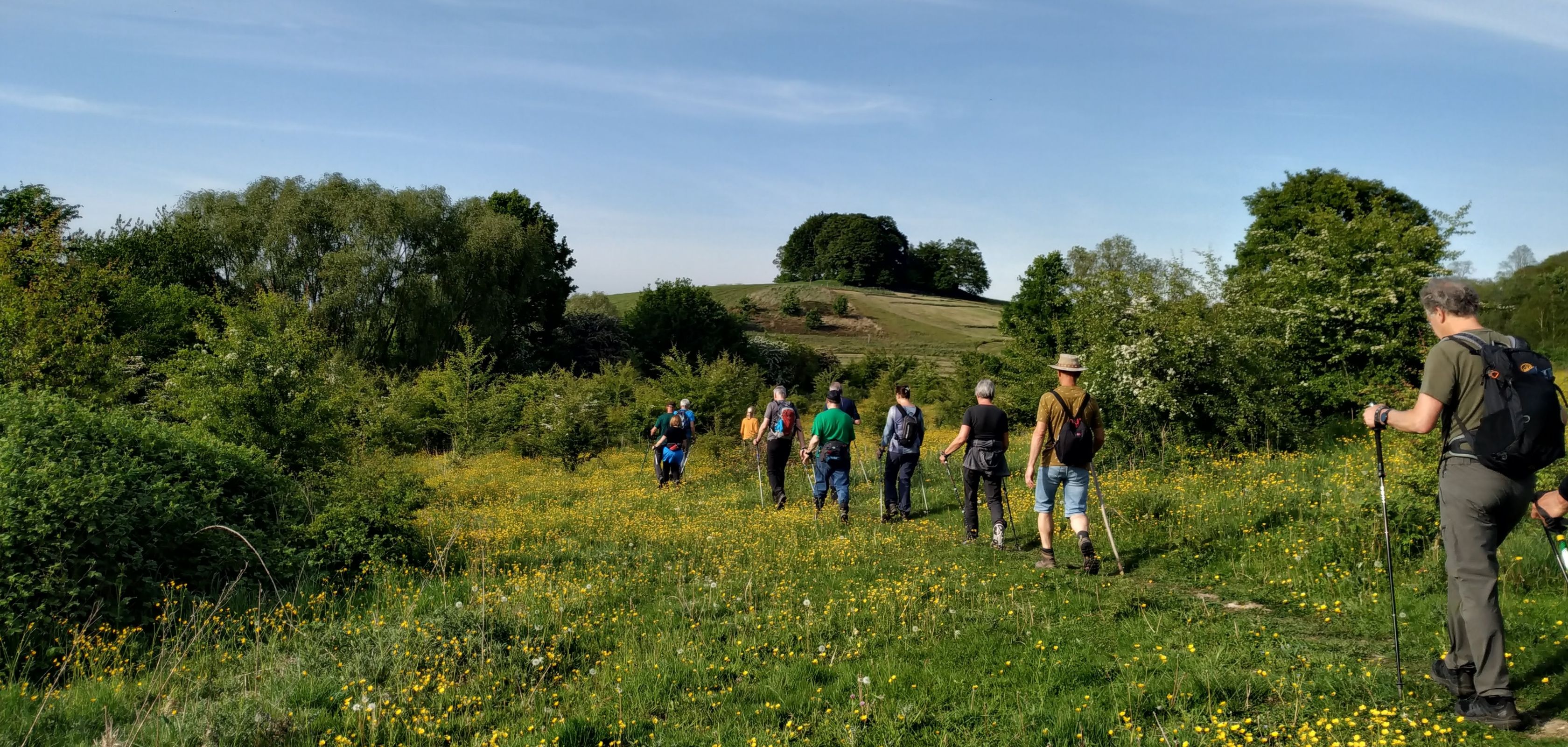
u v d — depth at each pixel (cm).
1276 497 851
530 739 406
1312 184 3812
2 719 429
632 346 5884
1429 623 488
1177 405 1258
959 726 403
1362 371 1427
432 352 4050
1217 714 391
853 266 11888
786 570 757
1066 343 1825
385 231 3975
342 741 409
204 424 1018
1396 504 627
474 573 743
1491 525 364
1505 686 357
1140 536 799
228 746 410
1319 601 554
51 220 1647
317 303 3800
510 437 2344
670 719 432
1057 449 695
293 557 724
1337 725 368
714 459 1864
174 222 3875
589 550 898
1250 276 1653
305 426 1038
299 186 4000
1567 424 358
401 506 820
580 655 548
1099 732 385
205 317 1111
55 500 568
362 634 559
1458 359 365
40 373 1338
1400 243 1477
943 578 694
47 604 538
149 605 588
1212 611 565
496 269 4422
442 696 471
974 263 12475
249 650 550
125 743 392
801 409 3478
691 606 637
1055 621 568
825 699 448
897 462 1053
